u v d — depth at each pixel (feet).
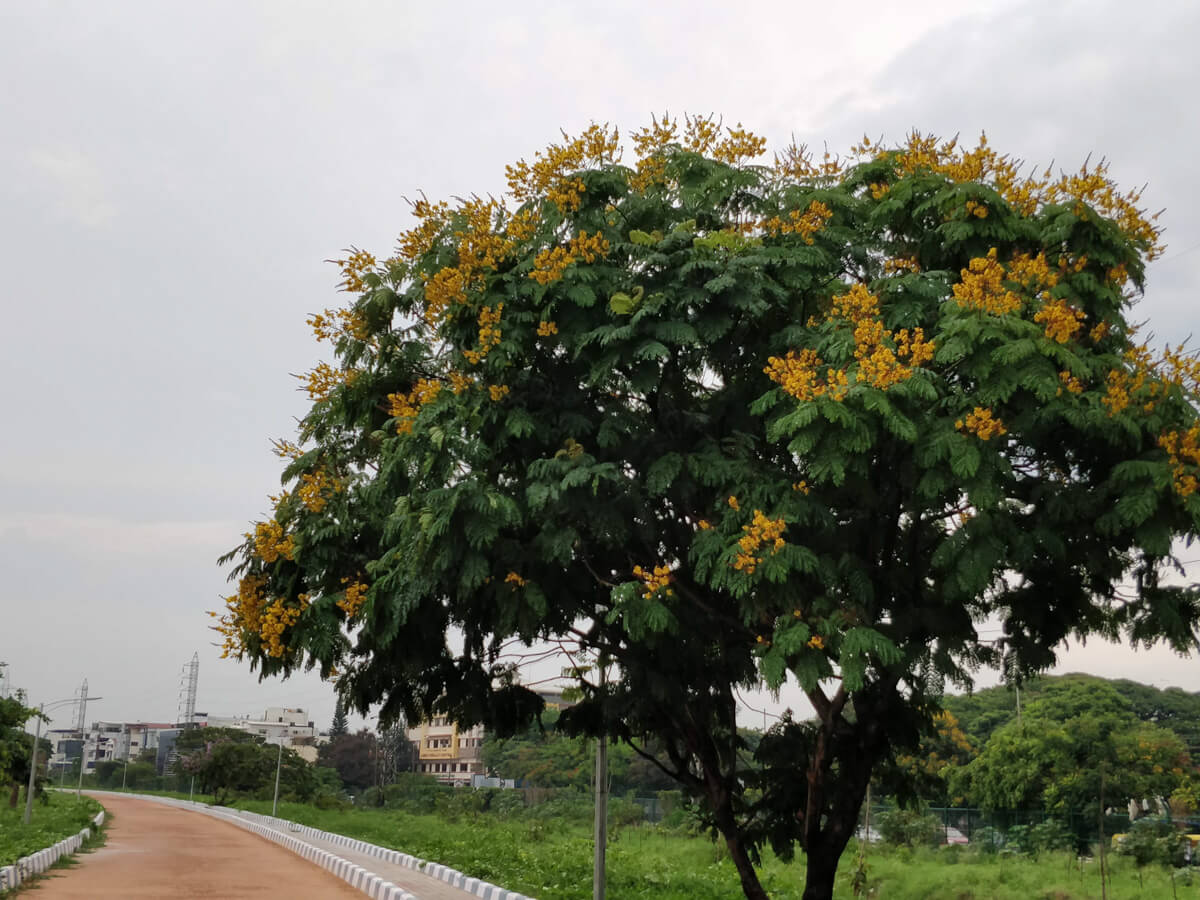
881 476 27.20
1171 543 24.54
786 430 24.47
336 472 33.65
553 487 26.71
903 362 25.96
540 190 30.60
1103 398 25.13
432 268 30.83
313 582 32.58
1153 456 25.18
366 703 36.55
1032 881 62.23
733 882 60.59
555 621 31.04
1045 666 31.42
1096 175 29.22
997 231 28.07
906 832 93.71
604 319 28.22
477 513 26.50
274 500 33.73
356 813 152.97
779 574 25.14
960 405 25.11
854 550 28.68
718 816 37.24
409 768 251.19
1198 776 95.96
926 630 28.55
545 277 27.78
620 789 160.76
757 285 27.17
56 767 421.18
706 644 34.06
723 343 28.94
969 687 30.37
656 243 28.45
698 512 29.89
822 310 29.30
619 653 32.71
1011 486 26.91
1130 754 94.48
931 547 28.96
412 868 59.47
